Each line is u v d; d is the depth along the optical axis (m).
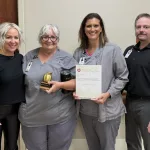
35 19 2.16
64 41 2.19
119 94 1.79
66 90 1.70
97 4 2.14
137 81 1.70
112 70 1.72
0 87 1.61
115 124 1.78
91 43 1.76
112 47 1.71
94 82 1.66
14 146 1.80
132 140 1.93
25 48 2.19
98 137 1.88
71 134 1.83
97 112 1.73
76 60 1.83
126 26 2.18
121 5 2.15
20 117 1.74
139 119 1.76
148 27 1.68
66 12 2.15
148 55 1.67
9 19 2.19
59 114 1.71
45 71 1.66
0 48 1.63
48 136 1.79
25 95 1.72
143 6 2.15
